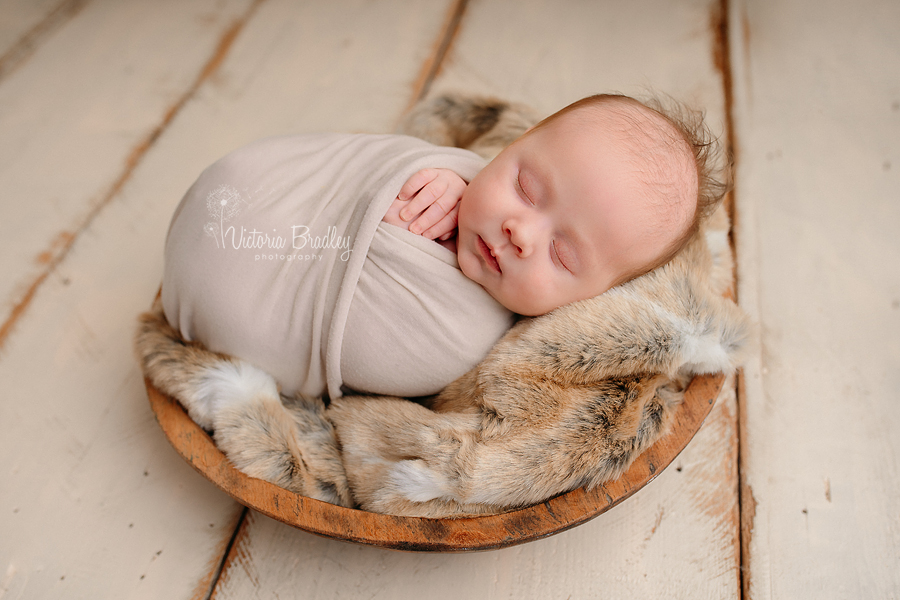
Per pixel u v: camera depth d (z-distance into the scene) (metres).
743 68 1.96
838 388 1.36
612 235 1.03
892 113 1.83
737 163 1.73
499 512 0.99
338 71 1.99
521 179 1.05
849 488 1.23
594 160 1.02
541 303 1.08
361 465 1.07
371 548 1.14
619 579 1.12
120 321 1.44
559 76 1.98
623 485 1.01
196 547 1.14
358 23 2.14
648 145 1.06
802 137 1.79
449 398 1.14
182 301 1.11
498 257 1.05
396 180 1.08
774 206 1.64
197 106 1.88
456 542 0.94
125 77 1.94
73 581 1.10
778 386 1.36
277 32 2.10
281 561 1.12
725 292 1.32
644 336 1.02
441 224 1.12
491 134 1.53
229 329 1.09
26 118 1.81
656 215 1.05
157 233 1.59
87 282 1.50
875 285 1.50
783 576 1.13
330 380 1.13
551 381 1.03
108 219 1.62
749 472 1.25
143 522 1.17
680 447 1.05
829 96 1.88
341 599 1.08
